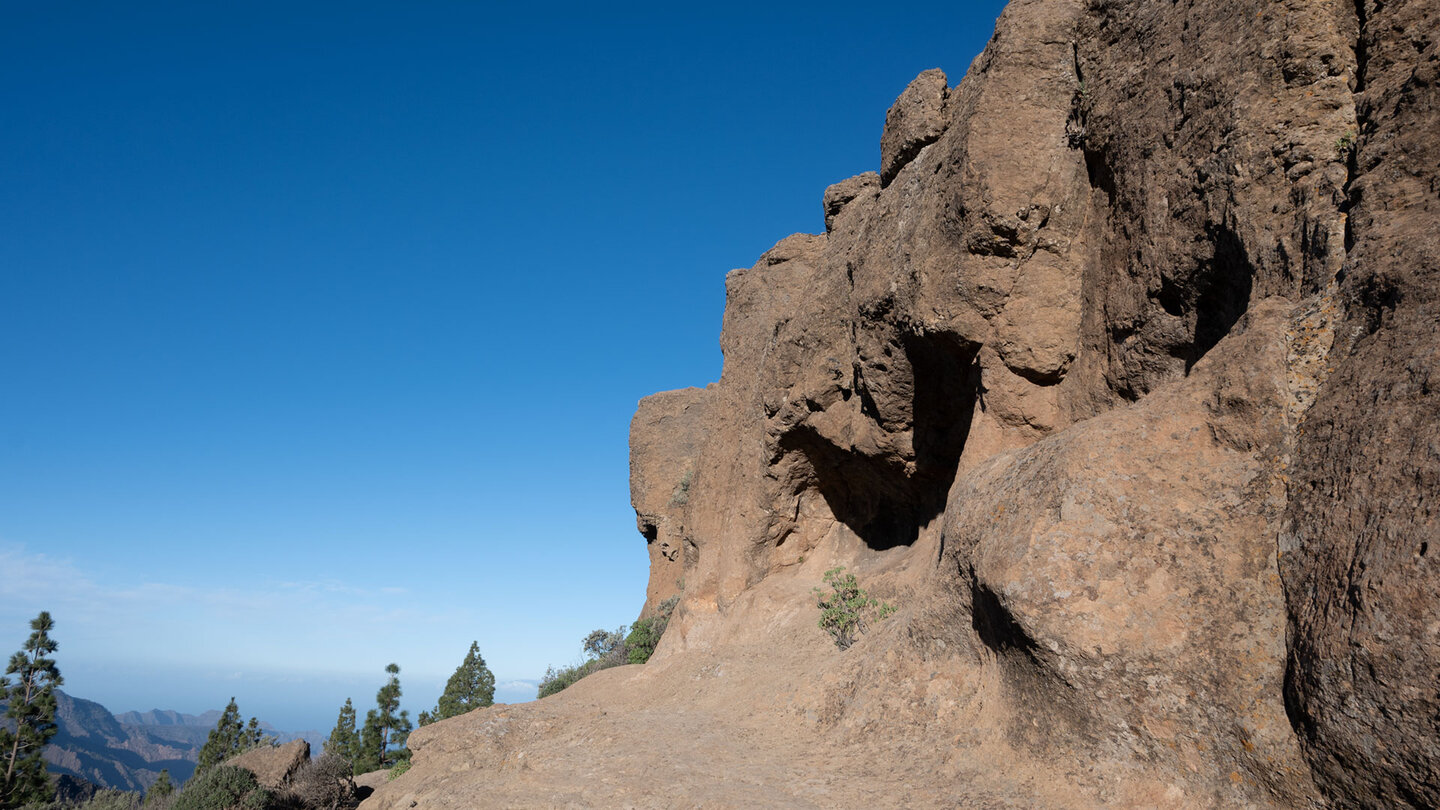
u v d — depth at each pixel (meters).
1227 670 6.34
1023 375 12.54
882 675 10.29
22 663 36.78
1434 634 4.71
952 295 12.98
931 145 15.92
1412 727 4.80
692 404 32.41
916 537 17.67
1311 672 5.56
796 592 18.83
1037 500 7.80
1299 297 7.57
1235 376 7.08
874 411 16.77
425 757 17.16
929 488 16.88
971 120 12.72
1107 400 11.43
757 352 22.89
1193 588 6.66
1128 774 6.77
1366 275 6.50
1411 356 5.70
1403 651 4.85
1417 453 5.25
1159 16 10.52
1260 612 6.32
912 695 9.62
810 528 20.72
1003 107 12.52
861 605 14.79
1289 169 8.24
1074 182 12.07
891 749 9.21
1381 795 5.12
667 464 31.34
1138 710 6.72
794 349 19.22
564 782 10.59
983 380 12.87
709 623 20.78
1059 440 8.30
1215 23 9.47
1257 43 8.76
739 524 20.80
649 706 16.53
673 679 17.38
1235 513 6.70
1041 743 7.50
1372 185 6.98
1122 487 7.25
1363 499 5.57
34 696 36.72
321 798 23.48
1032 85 12.46
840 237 19.45
